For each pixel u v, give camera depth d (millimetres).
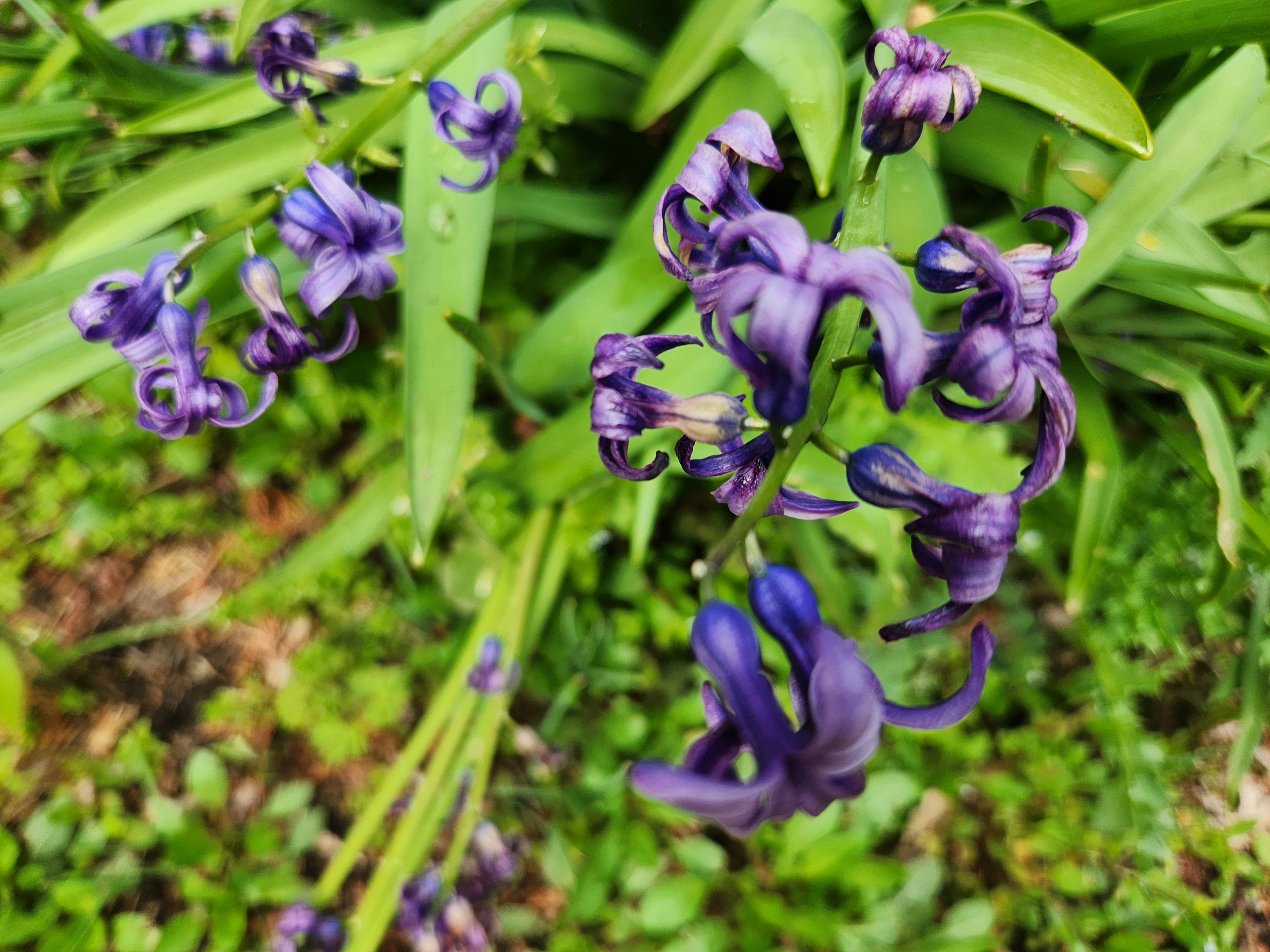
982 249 130
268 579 402
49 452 436
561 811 416
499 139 227
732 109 317
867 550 362
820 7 306
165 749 415
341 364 437
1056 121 307
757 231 121
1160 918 384
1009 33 255
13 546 427
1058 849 398
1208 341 353
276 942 316
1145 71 324
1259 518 337
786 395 120
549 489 362
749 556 142
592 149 421
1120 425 426
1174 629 387
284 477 463
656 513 399
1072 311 349
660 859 410
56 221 468
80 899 364
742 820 120
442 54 215
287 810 401
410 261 300
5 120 324
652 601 425
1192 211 317
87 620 429
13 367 285
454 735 340
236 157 320
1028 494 135
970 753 404
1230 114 273
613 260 346
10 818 391
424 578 436
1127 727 390
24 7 366
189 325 198
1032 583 458
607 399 148
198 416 200
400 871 323
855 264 116
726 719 134
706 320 153
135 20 328
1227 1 267
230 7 391
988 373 128
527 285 431
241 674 432
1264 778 431
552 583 387
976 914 384
